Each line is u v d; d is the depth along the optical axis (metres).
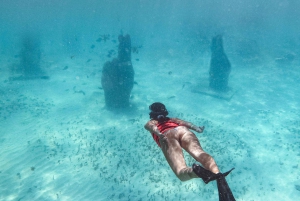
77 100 22.83
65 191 11.24
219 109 20.86
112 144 14.94
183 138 2.74
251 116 19.59
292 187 11.72
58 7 166.88
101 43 68.94
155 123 3.11
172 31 85.00
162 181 11.73
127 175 12.15
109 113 19.75
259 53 36.84
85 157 13.62
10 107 20.50
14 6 141.75
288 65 35.72
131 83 20.00
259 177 12.37
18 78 28.67
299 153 14.48
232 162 13.34
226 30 59.16
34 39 30.69
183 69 33.81
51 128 17.16
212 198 10.87
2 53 49.34
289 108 21.31
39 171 12.57
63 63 38.53
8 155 13.88
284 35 70.81
